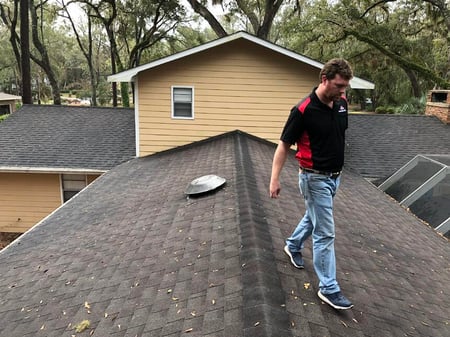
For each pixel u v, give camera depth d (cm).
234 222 401
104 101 4156
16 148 1045
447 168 734
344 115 246
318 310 248
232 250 334
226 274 294
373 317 269
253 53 973
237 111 1009
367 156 1005
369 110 4053
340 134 243
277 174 253
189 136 1030
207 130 1025
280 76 987
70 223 596
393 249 455
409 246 489
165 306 279
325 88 228
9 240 1070
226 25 3781
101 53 4753
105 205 654
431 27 2256
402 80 2916
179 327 243
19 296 380
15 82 5181
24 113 1277
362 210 608
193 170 742
